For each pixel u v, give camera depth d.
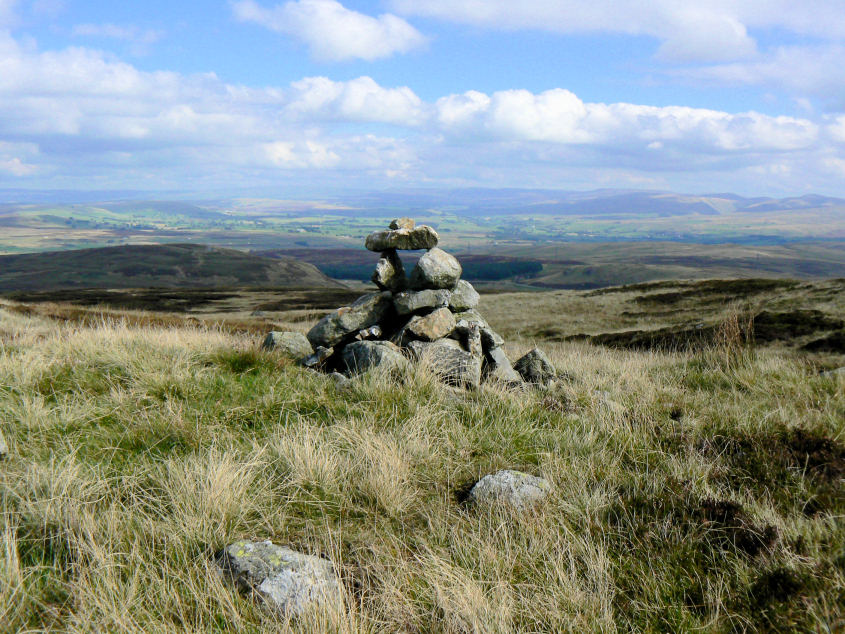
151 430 4.71
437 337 7.88
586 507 3.64
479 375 7.41
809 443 4.60
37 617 2.59
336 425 5.06
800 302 36.22
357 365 7.40
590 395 6.83
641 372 9.48
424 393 6.23
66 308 28.69
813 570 2.83
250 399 5.75
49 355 6.88
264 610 2.67
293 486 3.96
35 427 4.66
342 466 4.27
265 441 4.75
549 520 3.52
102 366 6.46
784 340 26.09
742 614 2.61
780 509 3.62
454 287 8.77
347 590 2.90
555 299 54.97
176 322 27.00
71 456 4.03
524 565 3.11
